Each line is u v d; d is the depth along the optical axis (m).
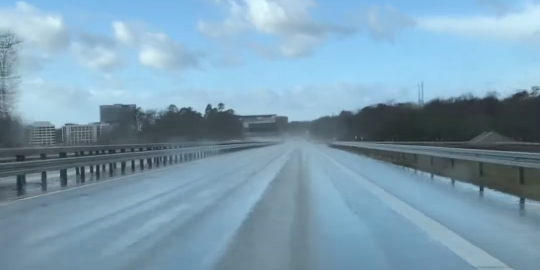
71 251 8.92
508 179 21.25
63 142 61.50
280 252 8.73
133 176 25.50
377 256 8.45
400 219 12.04
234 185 20.33
